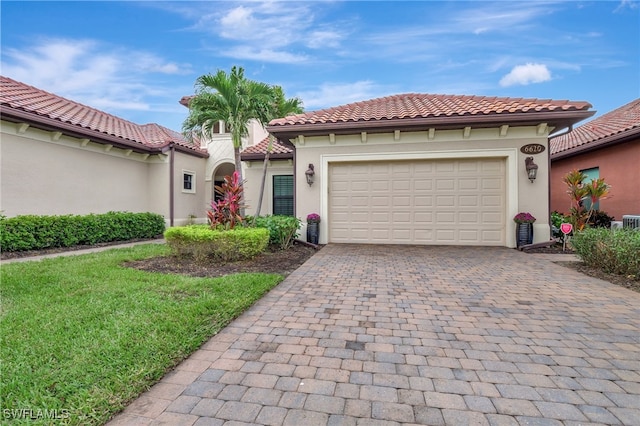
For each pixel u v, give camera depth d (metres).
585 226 8.55
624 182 10.08
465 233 9.28
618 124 11.03
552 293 4.76
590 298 4.52
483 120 8.21
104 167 11.27
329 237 9.92
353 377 2.56
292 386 2.44
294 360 2.83
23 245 8.05
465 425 2.03
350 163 9.84
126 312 3.69
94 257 7.21
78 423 1.98
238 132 10.29
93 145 10.81
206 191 15.56
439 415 2.12
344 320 3.75
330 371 2.65
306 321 3.72
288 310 4.08
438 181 9.39
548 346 3.08
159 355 2.76
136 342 2.95
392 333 3.39
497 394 2.34
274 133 9.49
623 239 5.78
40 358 2.65
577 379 2.52
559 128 8.61
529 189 8.70
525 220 8.34
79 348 2.82
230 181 7.88
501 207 9.07
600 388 2.40
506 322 3.67
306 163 9.86
